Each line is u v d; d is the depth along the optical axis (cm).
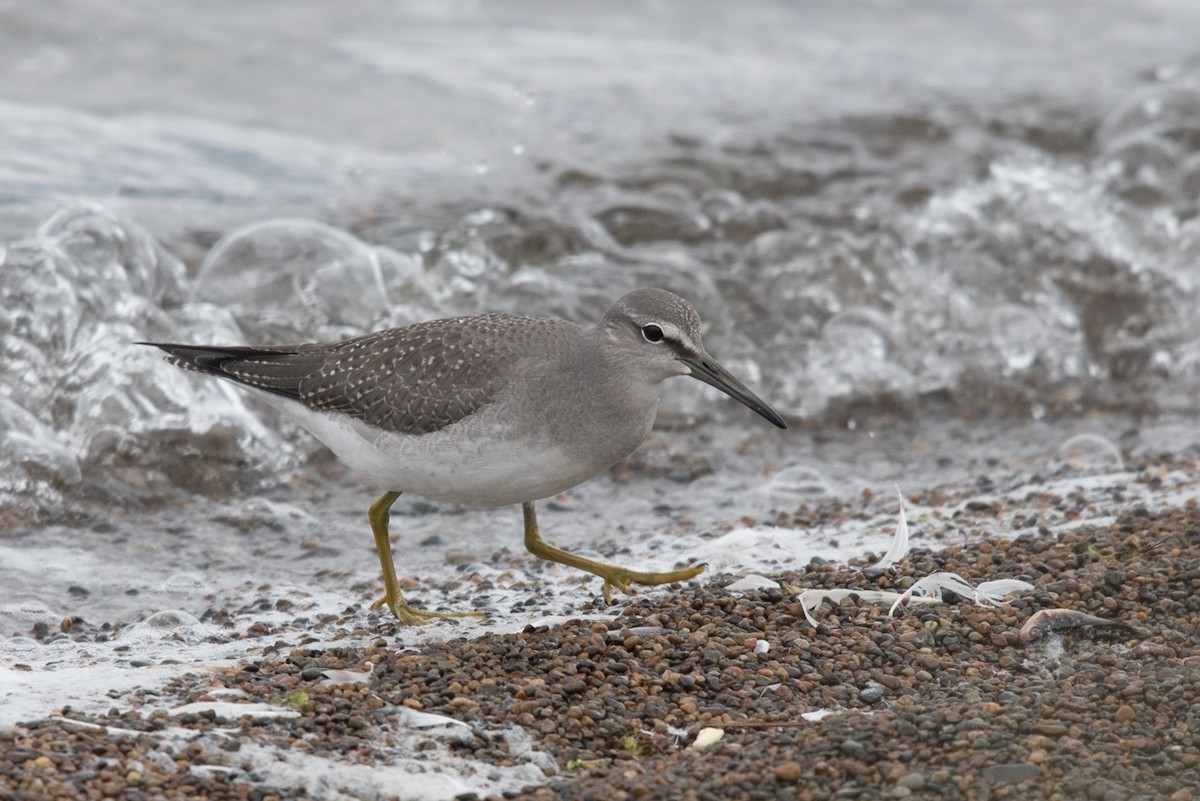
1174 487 1219
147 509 1264
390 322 1544
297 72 2180
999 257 1816
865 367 1634
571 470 962
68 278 1384
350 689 823
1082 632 913
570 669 863
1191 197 2005
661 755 780
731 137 2080
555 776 755
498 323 989
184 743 743
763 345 1656
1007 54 2494
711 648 891
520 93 2184
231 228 1727
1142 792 724
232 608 1064
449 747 770
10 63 2105
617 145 2036
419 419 946
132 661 921
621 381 965
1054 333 1733
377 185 1883
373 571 1160
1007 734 775
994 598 955
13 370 1323
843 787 735
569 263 1691
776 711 821
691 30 2525
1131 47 2530
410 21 2436
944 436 1528
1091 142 2147
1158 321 1783
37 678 841
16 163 1820
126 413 1323
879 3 2686
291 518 1266
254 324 1498
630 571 1027
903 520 1050
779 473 1402
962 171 2023
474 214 1792
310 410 1004
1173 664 861
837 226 1861
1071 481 1284
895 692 848
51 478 1238
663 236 1814
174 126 2012
